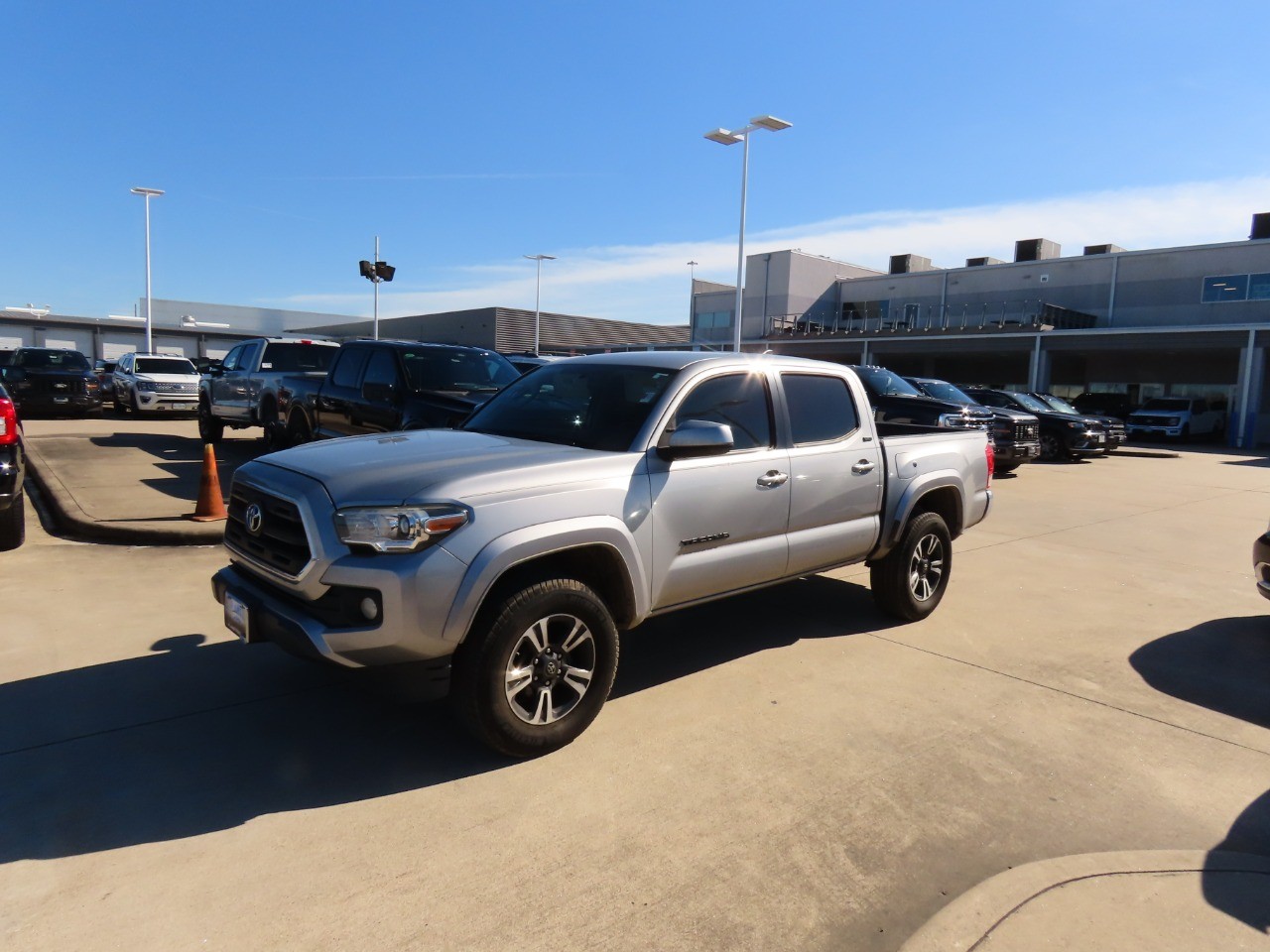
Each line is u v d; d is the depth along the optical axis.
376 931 2.52
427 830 3.06
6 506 6.55
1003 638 5.49
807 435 4.84
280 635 3.40
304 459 3.81
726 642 5.27
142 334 65.62
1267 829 3.22
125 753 3.56
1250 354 27.94
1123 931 2.60
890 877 2.87
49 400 19.34
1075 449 18.55
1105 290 37.50
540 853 2.95
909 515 5.46
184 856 2.86
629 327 65.88
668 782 3.46
